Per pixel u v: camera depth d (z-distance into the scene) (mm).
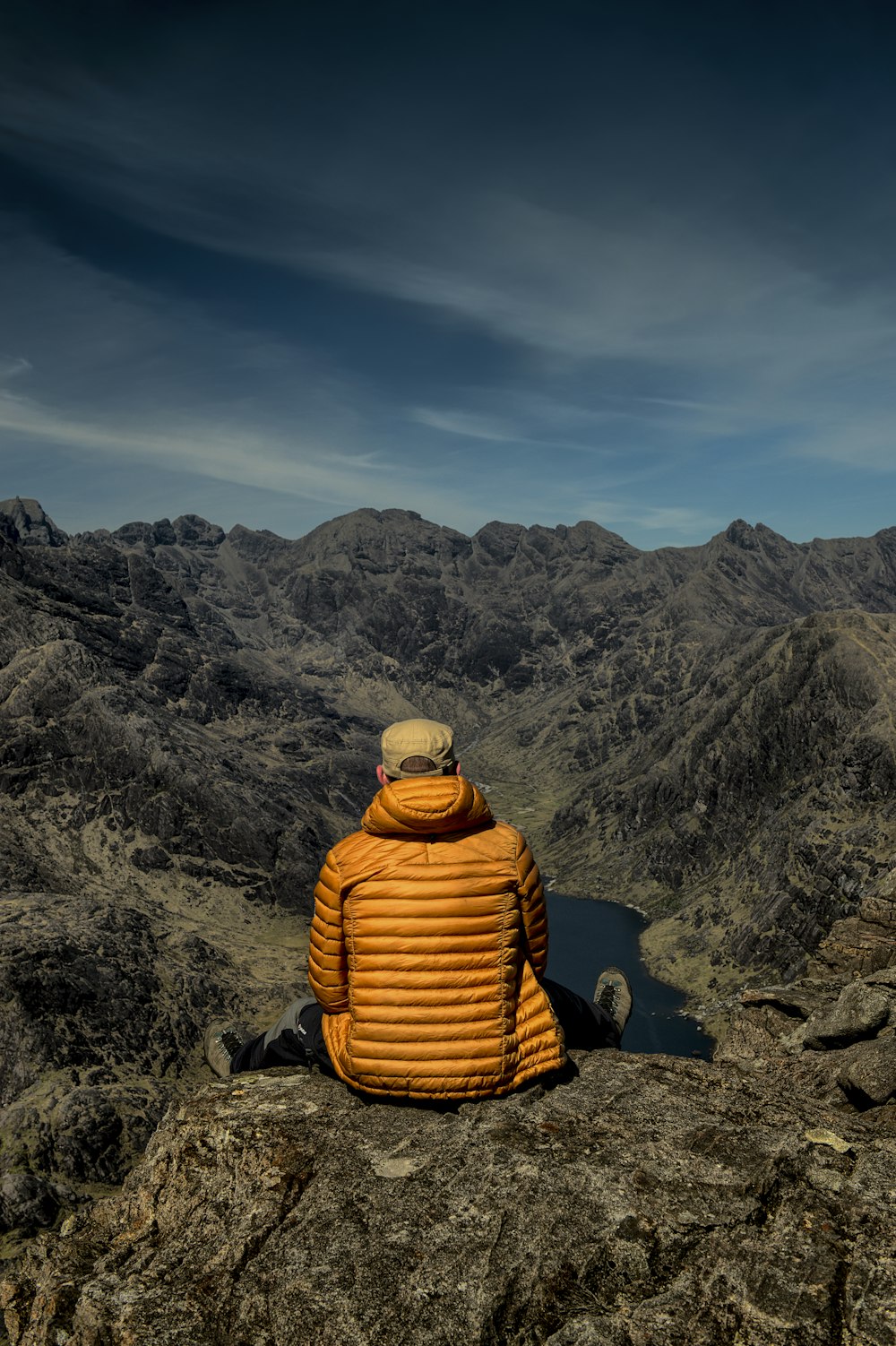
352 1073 5262
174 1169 5141
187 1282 4215
